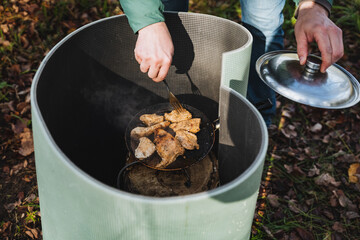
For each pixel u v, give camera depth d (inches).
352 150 88.7
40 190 41.0
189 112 57.7
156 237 33.7
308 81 50.1
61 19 121.4
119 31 54.9
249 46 48.7
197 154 52.0
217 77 58.7
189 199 29.4
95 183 30.0
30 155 84.3
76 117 52.3
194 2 131.0
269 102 65.4
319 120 95.9
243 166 44.7
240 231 38.4
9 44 108.8
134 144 53.2
